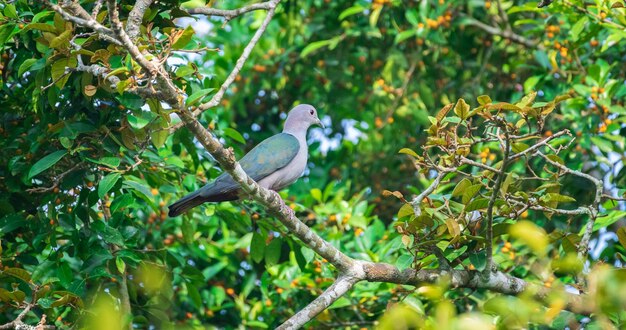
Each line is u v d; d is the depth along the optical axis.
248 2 17.75
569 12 13.44
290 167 11.92
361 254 12.80
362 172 16.88
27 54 11.02
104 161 10.37
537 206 9.68
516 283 10.27
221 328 14.82
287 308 13.46
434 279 10.20
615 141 13.51
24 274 9.60
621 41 14.41
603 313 5.48
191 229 12.72
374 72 17.12
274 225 12.47
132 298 12.16
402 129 16.78
